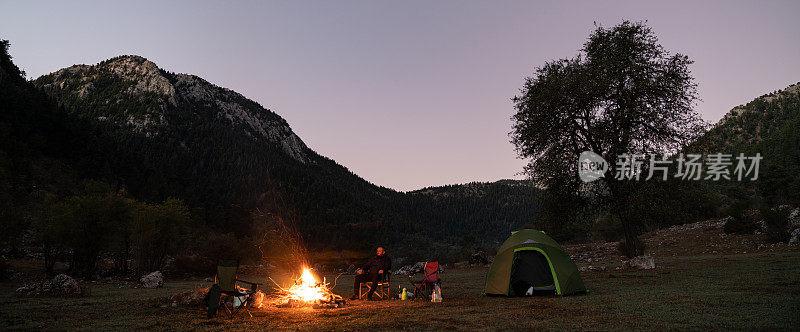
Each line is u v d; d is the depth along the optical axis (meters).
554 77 21.06
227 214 110.25
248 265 35.28
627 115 19.17
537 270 11.53
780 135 168.50
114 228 25.61
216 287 8.27
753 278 12.31
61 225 24.19
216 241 35.56
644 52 20.56
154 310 9.20
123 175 107.75
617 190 19.41
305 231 141.38
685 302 8.34
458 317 7.56
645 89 19.45
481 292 12.86
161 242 29.59
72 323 7.59
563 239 60.84
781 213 30.34
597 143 20.06
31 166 77.69
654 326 6.08
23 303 11.02
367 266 11.82
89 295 13.63
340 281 21.53
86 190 45.19
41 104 104.19
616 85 19.86
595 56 21.78
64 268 31.69
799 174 103.56
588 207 21.77
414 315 7.96
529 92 22.03
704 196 20.05
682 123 19.50
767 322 6.05
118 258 30.53
